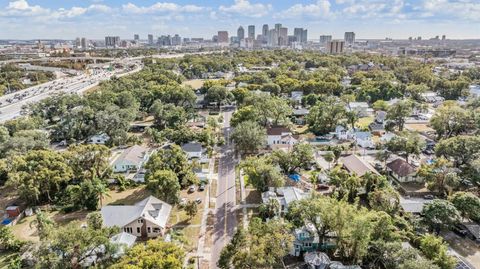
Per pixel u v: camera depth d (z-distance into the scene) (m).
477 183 68.69
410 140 85.12
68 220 60.91
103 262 43.69
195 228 57.62
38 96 164.75
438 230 54.81
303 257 50.06
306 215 49.56
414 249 44.25
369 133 102.75
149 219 54.66
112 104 125.06
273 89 164.38
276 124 112.50
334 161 86.56
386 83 162.50
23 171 66.88
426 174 70.56
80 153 73.50
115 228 49.88
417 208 59.09
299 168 81.75
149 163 73.88
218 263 45.03
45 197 68.56
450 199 59.75
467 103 129.62
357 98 158.50
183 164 74.19
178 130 102.94
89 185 64.69
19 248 52.16
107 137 105.44
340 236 47.44
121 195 70.81
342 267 45.78
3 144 83.25
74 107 130.25
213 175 80.00
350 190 64.31
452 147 77.56
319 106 120.19
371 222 47.84
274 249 42.19
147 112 139.88
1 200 69.12
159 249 40.03
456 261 44.75
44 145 89.50
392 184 74.81
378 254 45.84
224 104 157.12
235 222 59.38
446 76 194.25
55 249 41.62
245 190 72.12
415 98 160.88
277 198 63.44
